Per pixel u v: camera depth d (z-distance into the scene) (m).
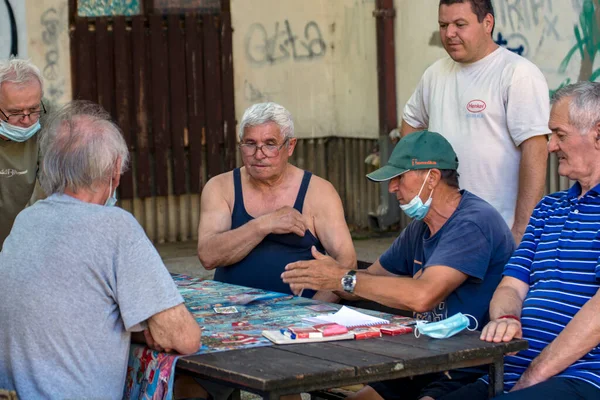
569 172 3.22
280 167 4.27
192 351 2.75
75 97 9.47
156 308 2.68
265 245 4.29
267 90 10.38
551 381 2.96
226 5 10.08
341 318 3.23
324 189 4.34
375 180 3.43
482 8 4.50
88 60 9.52
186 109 10.01
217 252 4.25
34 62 9.27
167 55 9.88
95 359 2.69
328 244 4.29
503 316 3.06
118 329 2.74
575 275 3.16
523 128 4.42
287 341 2.86
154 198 10.01
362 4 10.01
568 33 7.61
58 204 2.78
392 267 3.85
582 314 2.99
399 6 9.51
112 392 2.73
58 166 2.78
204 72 10.05
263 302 3.62
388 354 2.69
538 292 3.24
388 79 9.64
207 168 10.17
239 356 2.70
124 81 9.68
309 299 3.68
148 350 2.84
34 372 2.66
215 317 3.32
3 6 9.10
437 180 3.44
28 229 2.76
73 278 2.67
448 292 3.33
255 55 10.27
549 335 3.14
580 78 7.51
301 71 10.55
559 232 3.27
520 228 4.38
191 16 9.91
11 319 2.69
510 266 3.39
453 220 3.43
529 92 4.42
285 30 10.41
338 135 10.69
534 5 7.93
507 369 3.22
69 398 2.65
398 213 10.04
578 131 3.16
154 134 9.88
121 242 2.71
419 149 3.44
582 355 2.99
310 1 10.51
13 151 4.36
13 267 2.72
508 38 8.24
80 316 2.67
